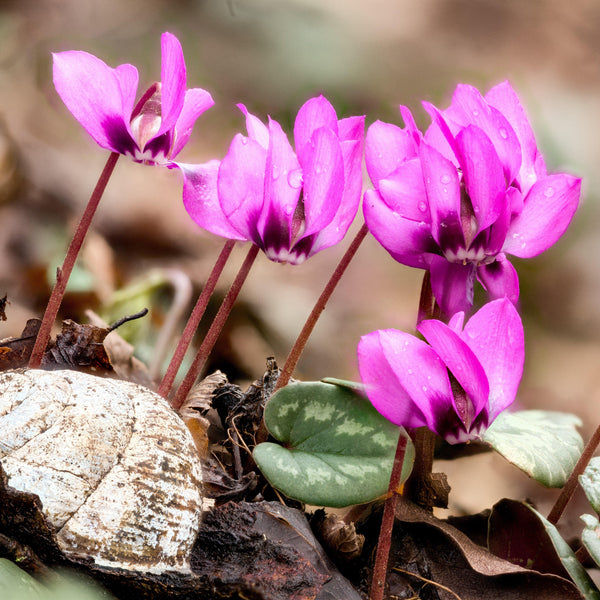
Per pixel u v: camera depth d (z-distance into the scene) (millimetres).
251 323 1038
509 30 2035
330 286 713
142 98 705
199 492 688
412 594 711
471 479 839
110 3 1774
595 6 2109
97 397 686
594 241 1371
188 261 1131
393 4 1988
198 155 1521
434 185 692
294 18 1812
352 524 709
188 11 1804
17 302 922
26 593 660
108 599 675
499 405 686
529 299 1301
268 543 692
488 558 711
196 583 677
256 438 735
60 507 673
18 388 682
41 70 1547
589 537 697
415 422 686
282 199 699
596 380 1120
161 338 853
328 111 698
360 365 685
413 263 704
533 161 707
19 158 1181
